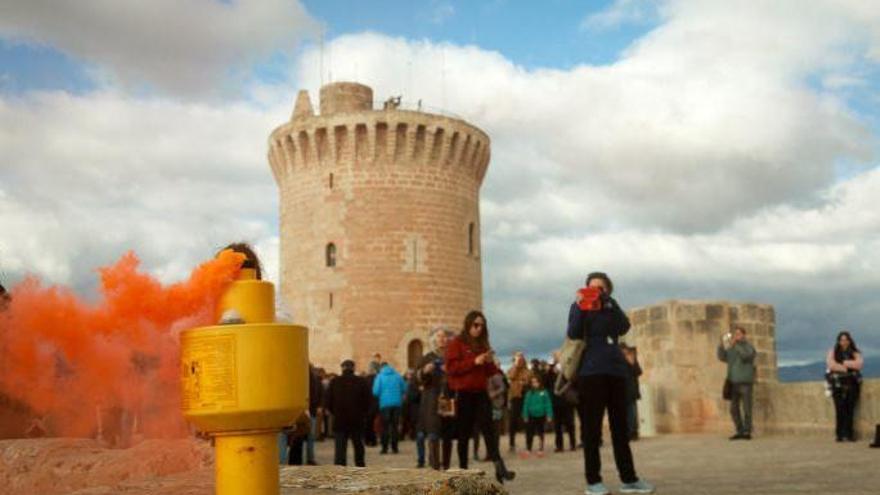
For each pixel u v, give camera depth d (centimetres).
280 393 164
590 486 845
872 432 1470
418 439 1435
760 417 1816
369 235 3938
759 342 1983
